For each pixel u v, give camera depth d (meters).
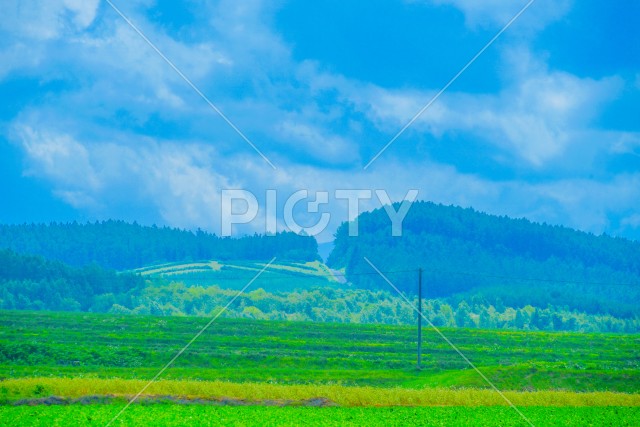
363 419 52.72
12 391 59.94
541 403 66.00
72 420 48.72
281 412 55.31
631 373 92.62
